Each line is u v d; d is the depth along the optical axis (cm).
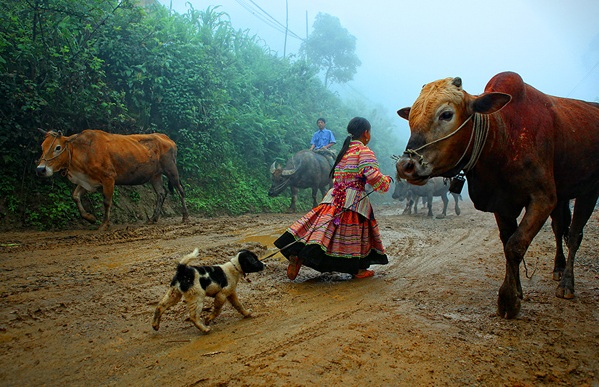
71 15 1010
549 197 393
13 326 356
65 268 544
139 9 1232
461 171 422
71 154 852
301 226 526
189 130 1337
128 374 279
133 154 928
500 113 396
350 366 288
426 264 636
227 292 371
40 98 928
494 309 418
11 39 947
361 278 552
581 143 440
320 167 1473
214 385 262
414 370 284
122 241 734
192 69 1362
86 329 354
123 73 1195
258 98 1891
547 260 650
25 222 859
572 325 376
